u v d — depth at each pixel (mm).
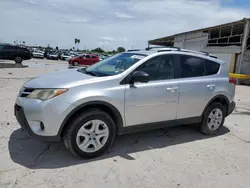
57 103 2908
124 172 2961
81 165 3055
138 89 3434
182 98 3908
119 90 3281
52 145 3578
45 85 3084
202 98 4172
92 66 4188
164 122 3865
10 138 3725
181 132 4645
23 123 3062
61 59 36156
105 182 2717
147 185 2713
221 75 4492
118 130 3459
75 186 2596
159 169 3098
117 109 3295
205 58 4348
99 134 3250
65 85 3035
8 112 5004
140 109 3506
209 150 3824
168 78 3809
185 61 4066
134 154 3500
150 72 3635
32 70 15125
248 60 16188
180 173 3029
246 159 3561
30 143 3596
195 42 22344
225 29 19266
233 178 2990
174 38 27375
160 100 3660
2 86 7969
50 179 2688
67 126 3045
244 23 15820
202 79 4184
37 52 35000
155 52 3822
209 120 4453
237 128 5137
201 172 3090
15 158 3119
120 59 3943
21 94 3258
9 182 2572
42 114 2885
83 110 3127
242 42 15938
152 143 3984
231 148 3963
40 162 3062
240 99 8914
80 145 3115
